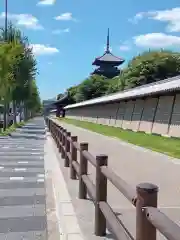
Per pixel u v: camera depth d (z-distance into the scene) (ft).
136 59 215.31
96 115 196.03
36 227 19.62
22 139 87.51
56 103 410.11
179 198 24.99
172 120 82.58
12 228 19.42
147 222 9.34
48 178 33.81
